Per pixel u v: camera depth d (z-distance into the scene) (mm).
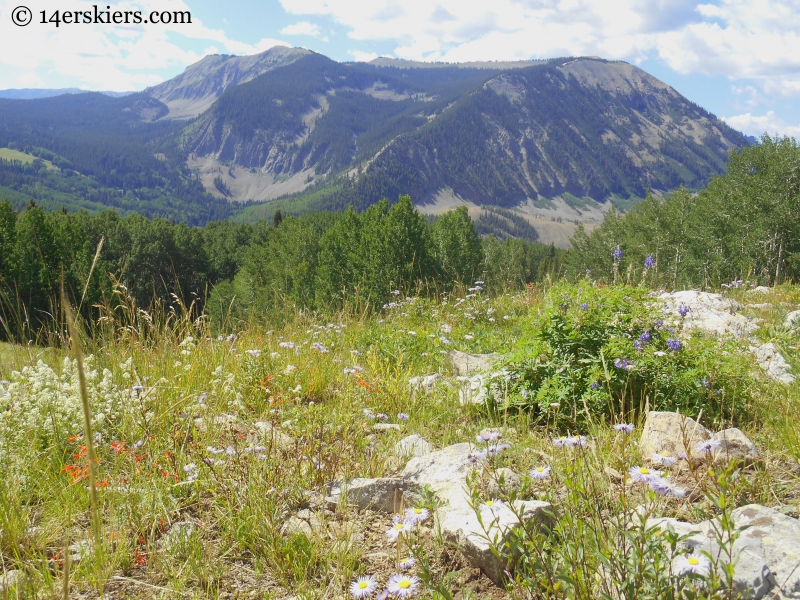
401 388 5168
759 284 12422
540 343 4844
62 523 3004
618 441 3500
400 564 2420
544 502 2689
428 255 55688
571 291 5137
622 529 2109
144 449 3600
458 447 3713
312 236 74312
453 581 2553
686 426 3434
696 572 1907
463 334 7781
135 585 2596
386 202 63938
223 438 4008
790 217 35688
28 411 3814
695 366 4473
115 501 3131
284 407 4574
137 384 4363
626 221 77312
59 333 4750
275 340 6672
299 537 2826
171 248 73562
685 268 41219
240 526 2922
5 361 4648
